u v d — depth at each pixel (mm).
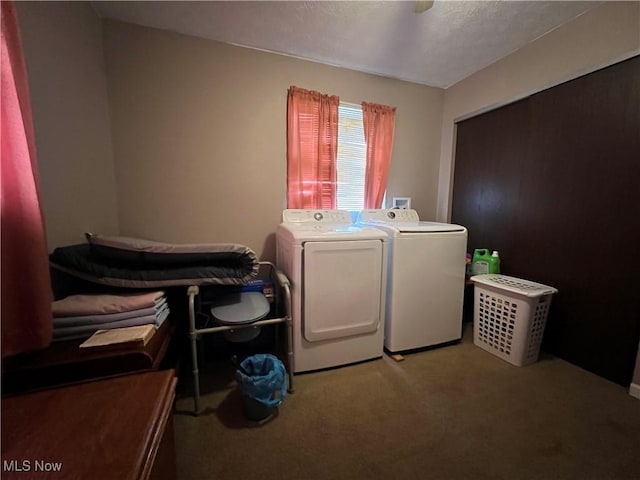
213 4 1572
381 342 1853
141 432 653
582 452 1128
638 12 1382
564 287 1775
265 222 2191
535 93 1889
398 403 1423
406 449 1152
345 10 1600
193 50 1879
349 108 2354
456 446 1165
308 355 1676
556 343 1850
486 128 2281
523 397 1459
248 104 2037
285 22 1714
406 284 1835
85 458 583
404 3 1538
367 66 2244
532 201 1942
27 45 1079
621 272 1508
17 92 800
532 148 1926
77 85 1431
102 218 1672
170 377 881
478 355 1902
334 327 1698
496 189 2211
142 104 1825
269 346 1932
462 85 2457
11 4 785
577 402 1415
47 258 858
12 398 764
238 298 1605
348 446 1164
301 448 1152
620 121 1477
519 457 1110
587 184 1633
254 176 2121
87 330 1031
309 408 1387
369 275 1748
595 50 1551
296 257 1579
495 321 1881
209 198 2037
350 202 2480
